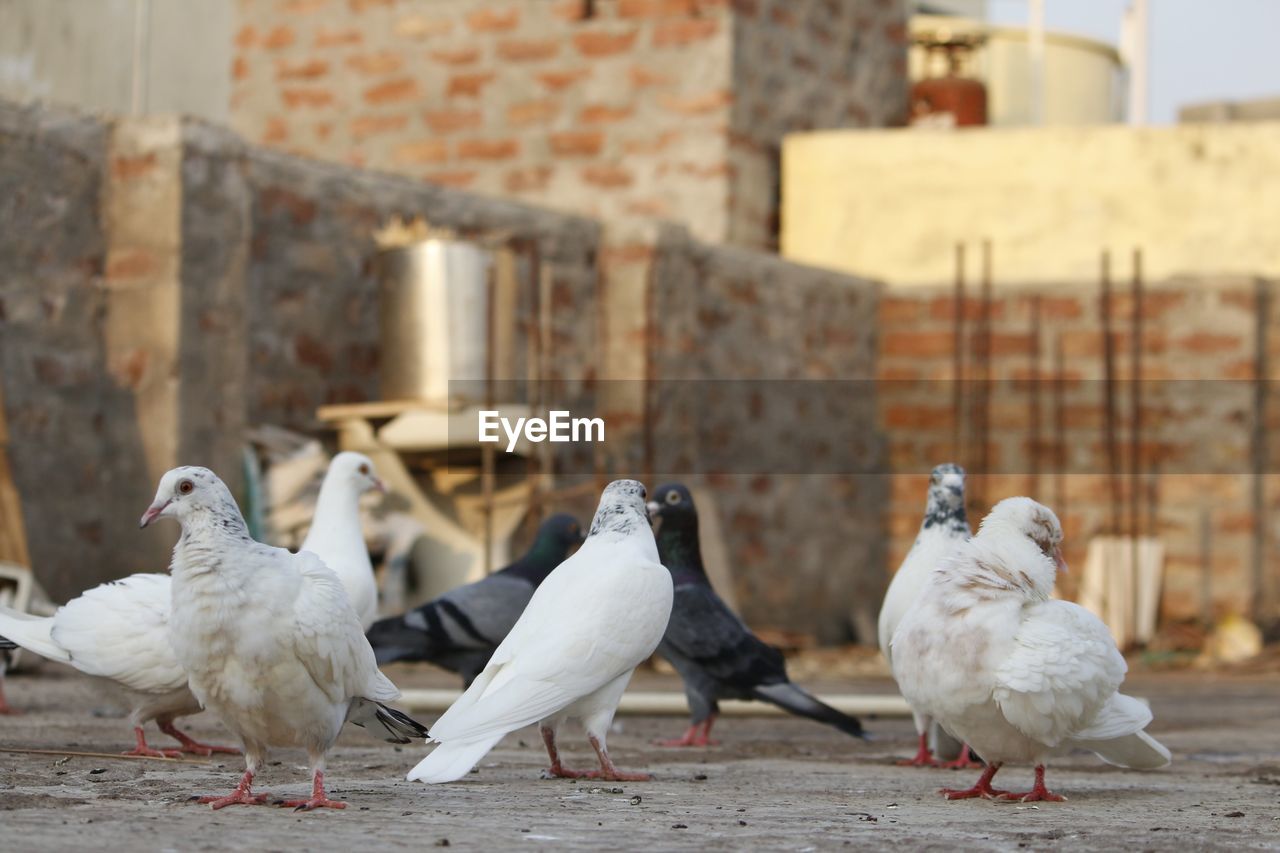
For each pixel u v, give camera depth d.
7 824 4.36
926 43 23.88
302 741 4.83
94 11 19.20
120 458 11.55
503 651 5.69
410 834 4.36
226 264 11.93
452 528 13.03
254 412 12.59
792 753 7.68
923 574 7.06
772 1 19.33
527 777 6.07
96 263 11.69
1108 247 19.00
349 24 20.02
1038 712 5.26
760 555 17.38
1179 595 18.14
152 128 11.70
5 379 11.05
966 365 18.86
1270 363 18.17
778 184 19.59
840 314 18.59
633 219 15.89
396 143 19.81
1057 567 5.56
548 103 19.25
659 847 4.24
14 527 10.62
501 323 13.27
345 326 13.38
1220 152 18.77
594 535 6.04
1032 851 4.29
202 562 4.62
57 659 6.09
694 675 7.90
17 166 11.22
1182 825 4.91
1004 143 19.17
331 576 4.82
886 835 4.57
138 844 4.05
